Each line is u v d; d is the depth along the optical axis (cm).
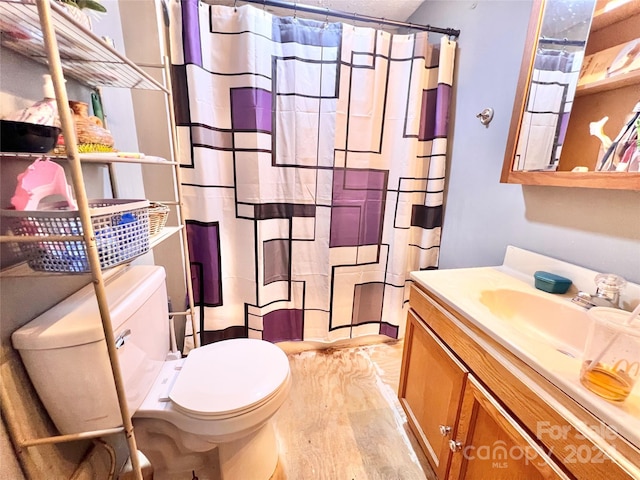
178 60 125
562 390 58
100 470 94
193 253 148
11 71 69
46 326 68
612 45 86
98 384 73
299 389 154
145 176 137
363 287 181
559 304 93
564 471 57
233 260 158
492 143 132
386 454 120
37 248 62
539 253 112
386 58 150
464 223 153
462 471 87
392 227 172
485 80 134
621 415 49
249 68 132
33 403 71
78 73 89
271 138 146
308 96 145
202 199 141
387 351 189
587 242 95
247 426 89
